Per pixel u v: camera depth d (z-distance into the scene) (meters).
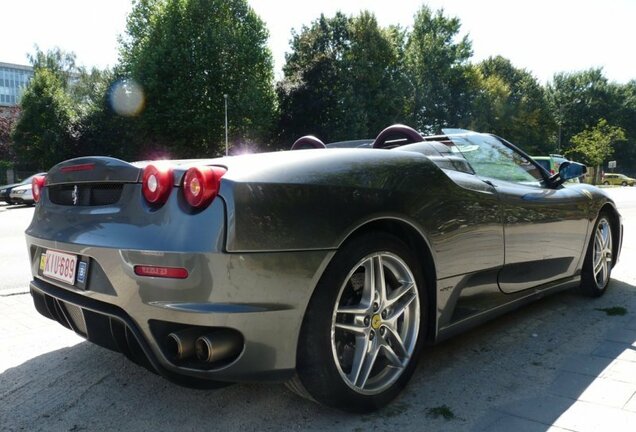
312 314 1.89
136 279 1.80
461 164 2.78
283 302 1.81
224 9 30.45
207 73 29.25
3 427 2.04
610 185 53.91
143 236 1.82
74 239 2.04
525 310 3.56
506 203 2.74
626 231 7.76
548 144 57.34
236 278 1.73
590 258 3.69
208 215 1.75
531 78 57.12
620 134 59.78
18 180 38.84
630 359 2.65
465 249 2.45
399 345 2.22
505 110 48.44
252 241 1.75
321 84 34.72
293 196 1.86
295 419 2.06
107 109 34.16
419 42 43.69
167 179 1.84
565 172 3.48
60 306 2.21
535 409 2.12
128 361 2.73
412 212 2.19
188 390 2.36
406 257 2.20
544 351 2.79
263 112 30.94
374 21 36.56
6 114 47.09
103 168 2.06
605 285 3.92
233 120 29.39
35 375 2.56
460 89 44.78
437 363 2.63
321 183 1.94
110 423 2.06
